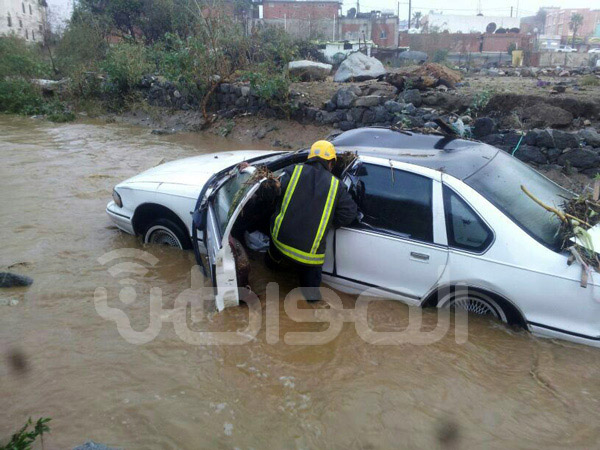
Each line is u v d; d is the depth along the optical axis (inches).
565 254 148.6
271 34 809.5
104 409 129.3
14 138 498.0
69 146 457.7
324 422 126.7
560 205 168.9
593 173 315.6
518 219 154.6
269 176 165.6
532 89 447.2
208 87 545.6
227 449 118.0
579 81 554.6
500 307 158.6
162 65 637.3
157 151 440.5
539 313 151.6
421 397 135.8
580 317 146.5
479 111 378.3
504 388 139.3
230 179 187.2
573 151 319.3
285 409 130.9
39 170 356.2
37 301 179.8
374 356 152.1
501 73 766.5
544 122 350.3
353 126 444.1
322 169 167.9
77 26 933.8
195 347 155.5
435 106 410.3
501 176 170.7
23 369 144.1
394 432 123.9
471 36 1840.6
